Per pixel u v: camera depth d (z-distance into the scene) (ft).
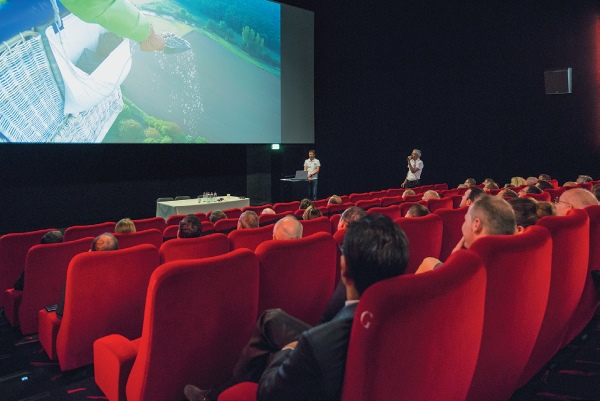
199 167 32.48
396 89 32.78
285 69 31.30
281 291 6.17
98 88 23.02
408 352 2.93
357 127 34.91
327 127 36.45
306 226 9.57
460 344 3.39
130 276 7.30
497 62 28.73
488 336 4.27
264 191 34.96
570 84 25.52
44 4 20.88
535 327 4.79
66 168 25.91
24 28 20.30
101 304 7.17
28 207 24.59
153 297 4.54
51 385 7.34
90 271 6.91
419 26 31.27
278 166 34.99
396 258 3.25
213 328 5.03
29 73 20.56
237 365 4.44
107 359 6.10
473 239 5.30
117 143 23.90
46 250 8.96
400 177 33.32
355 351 2.86
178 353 4.86
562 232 5.34
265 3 29.84
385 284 2.95
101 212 27.61
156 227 14.43
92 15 22.49
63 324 7.11
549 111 27.32
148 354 4.71
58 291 9.41
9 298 9.95
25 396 7.04
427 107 31.65
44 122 21.18
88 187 26.91
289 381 3.12
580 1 25.61
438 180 31.96
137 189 29.19
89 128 22.86
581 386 5.97
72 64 21.95
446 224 10.17
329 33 35.47
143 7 24.30
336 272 7.50
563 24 26.30
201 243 8.29
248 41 29.04
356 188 35.55
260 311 6.04
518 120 28.40
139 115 24.57
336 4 34.76
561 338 6.38
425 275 3.16
